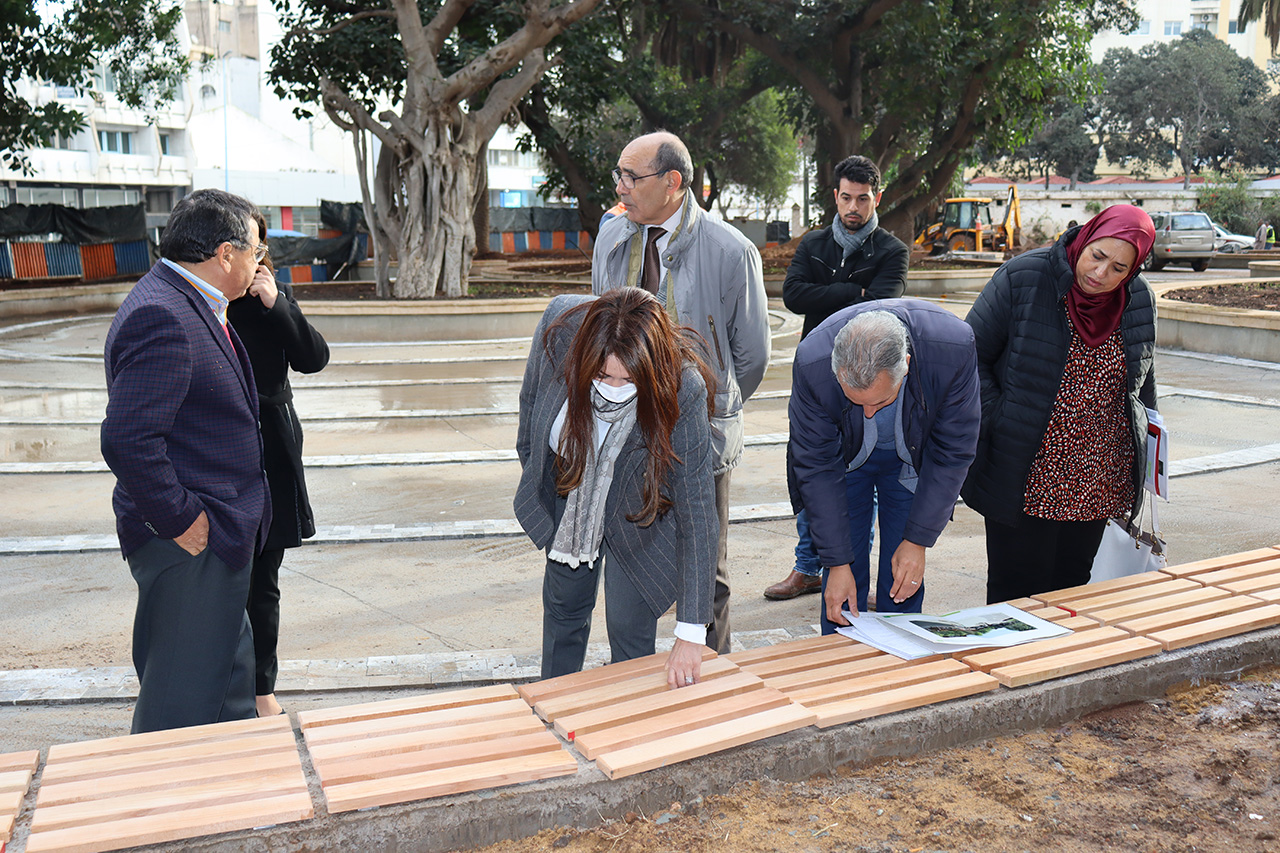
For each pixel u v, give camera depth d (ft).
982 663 10.19
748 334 11.48
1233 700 10.71
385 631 14.16
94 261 84.74
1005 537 12.30
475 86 55.36
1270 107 196.44
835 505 10.84
